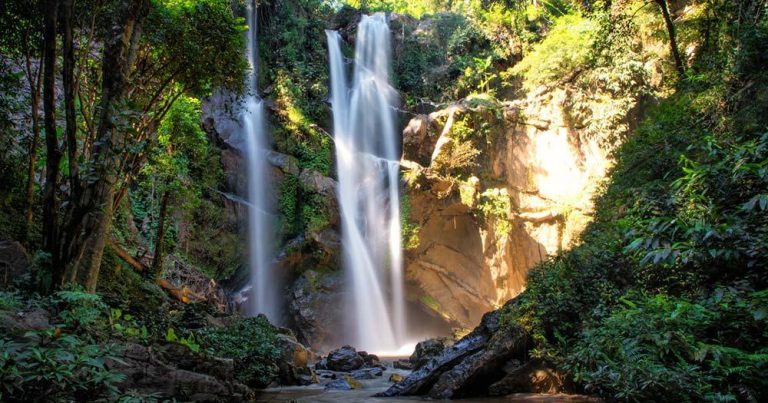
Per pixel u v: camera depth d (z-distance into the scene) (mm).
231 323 11367
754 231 5379
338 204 22578
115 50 7332
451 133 23078
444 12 30250
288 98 23938
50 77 6688
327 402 8031
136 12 7547
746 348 5504
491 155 23672
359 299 22297
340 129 25562
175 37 8859
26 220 9117
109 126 7117
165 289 12578
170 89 10523
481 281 23156
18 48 8992
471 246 23719
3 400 3967
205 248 19969
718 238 5281
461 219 23734
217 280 20250
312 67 25578
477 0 29797
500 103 24281
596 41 19906
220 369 7164
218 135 21891
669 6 18172
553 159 22938
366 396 8703
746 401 5035
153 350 6488
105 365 5539
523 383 8336
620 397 5719
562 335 8484
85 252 7074
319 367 13391
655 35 17609
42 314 5734
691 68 14297
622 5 17750
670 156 10156
